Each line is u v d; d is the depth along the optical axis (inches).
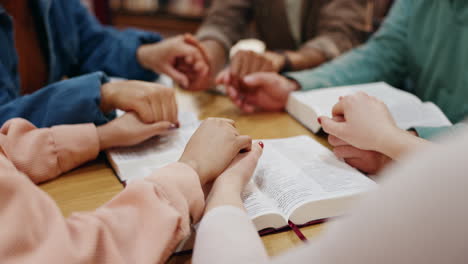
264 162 25.2
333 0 52.3
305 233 19.9
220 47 53.6
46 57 43.3
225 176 20.6
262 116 37.8
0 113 28.4
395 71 42.3
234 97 39.6
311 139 29.6
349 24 51.0
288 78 39.9
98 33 47.4
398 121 29.1
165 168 18.9
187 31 96.8
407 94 34.3
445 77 35.7
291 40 58.9
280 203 21.0
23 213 13.4
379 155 24.3
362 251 8.3
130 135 27.4
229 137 22.2
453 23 34.4
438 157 8.0
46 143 25.1
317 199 20.4
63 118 27.9
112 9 98.9
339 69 41.5
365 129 23.5
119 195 16.8
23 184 14.0
